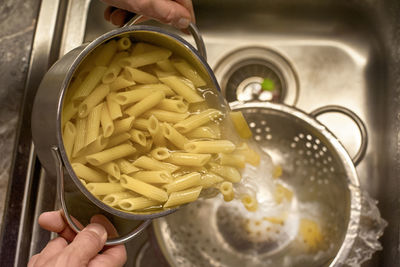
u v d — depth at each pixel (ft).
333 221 2.64
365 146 2.85
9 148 2.25
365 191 2.65
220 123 2.13
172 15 2.09
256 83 3.06
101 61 1.93
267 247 2.76
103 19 2.62
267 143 2.84
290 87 3.05
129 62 1.94
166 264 2.69
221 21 3.11
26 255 2.22
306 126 2.54
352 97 2.99
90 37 2.55
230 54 3.12
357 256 2.61
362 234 2.63
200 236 2.77
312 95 3.03
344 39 3.07
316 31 3.11
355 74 3.03
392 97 2.80
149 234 2.70
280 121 2.65
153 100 1.95
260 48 3.12
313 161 2.75
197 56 1.94
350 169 2.40
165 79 2.03
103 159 1.84
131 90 1.96
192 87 2.07
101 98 1.91
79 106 1.88
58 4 2.44
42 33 2.40
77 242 1.74
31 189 2.26
